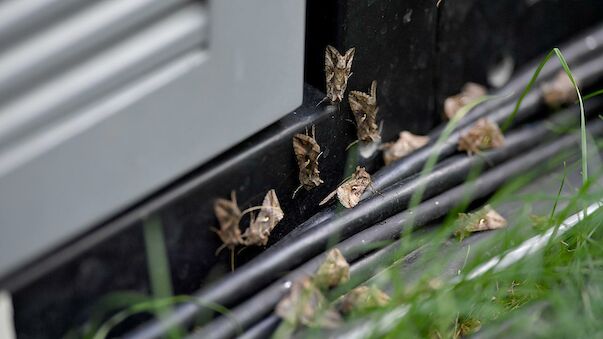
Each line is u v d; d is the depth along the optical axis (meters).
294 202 0.76
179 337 0.71
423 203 0.78
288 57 0.72
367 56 0.76
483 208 0.77
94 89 0.67
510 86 0.83
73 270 0.69
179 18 0.68
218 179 0.72
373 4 0.75
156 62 0.68
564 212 0.75
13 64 0.65
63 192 0.68
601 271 0.75
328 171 0.77
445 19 0.79
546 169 0.81
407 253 0.77
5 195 0.66
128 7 0.67
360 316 0.73
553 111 0.83
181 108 0.70
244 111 0.72
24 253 0.68
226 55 0.70
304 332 0.73
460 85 0.82
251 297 0.74
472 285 0.73
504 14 0.82
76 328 0.70
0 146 0.66
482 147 0.80
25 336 0.69
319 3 0.74
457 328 0.73
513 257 0.75
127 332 0.72
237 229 0.73
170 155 0.70
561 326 0.72
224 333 0.73
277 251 0.74
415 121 0.80
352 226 0.76
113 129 0.68
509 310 0.74
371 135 0.77
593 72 0.84
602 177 0.81
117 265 0.70
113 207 0.69
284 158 0.74
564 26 0.85
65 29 0.66
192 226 0.72
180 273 0.73
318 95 0.76
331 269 0.74
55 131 0.67
